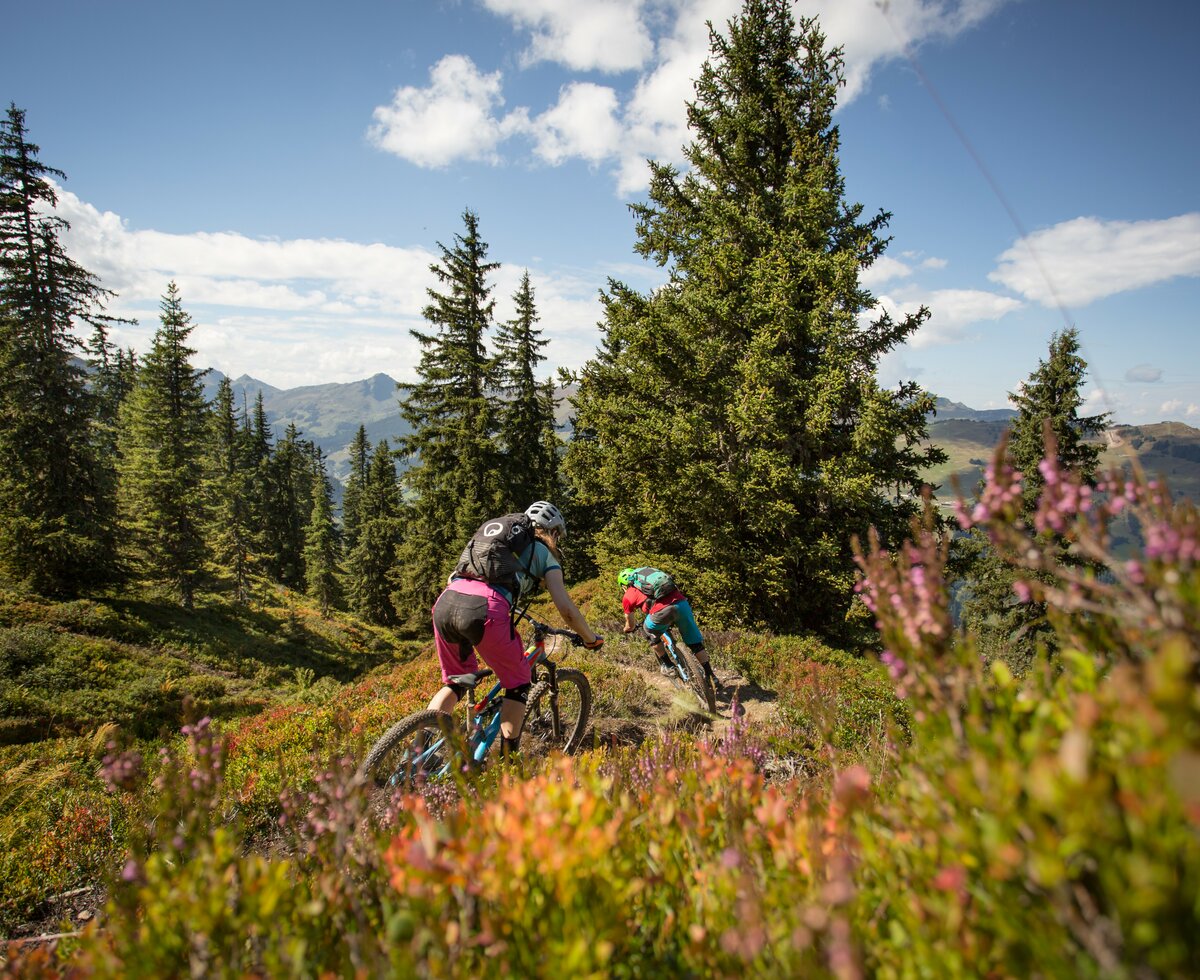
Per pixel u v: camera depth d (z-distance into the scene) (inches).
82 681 848.3
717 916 54.1
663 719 265.0
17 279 1176.8
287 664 1400.1
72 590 1181.1
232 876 56.8
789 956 46.8
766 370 565.9
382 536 2375.7
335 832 70.6
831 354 567.5
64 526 1154.0
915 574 56.9
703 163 693.3
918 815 50.8
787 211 617.3
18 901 147.6
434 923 51.6
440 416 1301.7
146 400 1539.1
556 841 50.4
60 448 1177.4
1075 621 53.6
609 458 689.6
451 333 1285.7
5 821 219.1
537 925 49.3
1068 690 49.5
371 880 67.7
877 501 580.4
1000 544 55.0
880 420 539.8
